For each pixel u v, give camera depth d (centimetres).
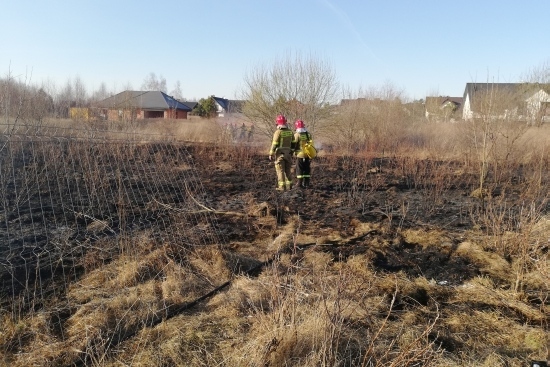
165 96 4141
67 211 698
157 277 454
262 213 718
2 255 498
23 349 326
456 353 332
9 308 381
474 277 485
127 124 1574
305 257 512
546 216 718
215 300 406
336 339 301
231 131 1780
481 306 417
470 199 914
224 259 499
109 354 321
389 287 449
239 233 620
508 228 636
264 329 324
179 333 346
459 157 1483
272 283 353
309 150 937
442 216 762
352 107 1914
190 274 455
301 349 302
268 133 1878
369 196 922
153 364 308
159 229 619
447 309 408
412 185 1066
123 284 434
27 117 893
